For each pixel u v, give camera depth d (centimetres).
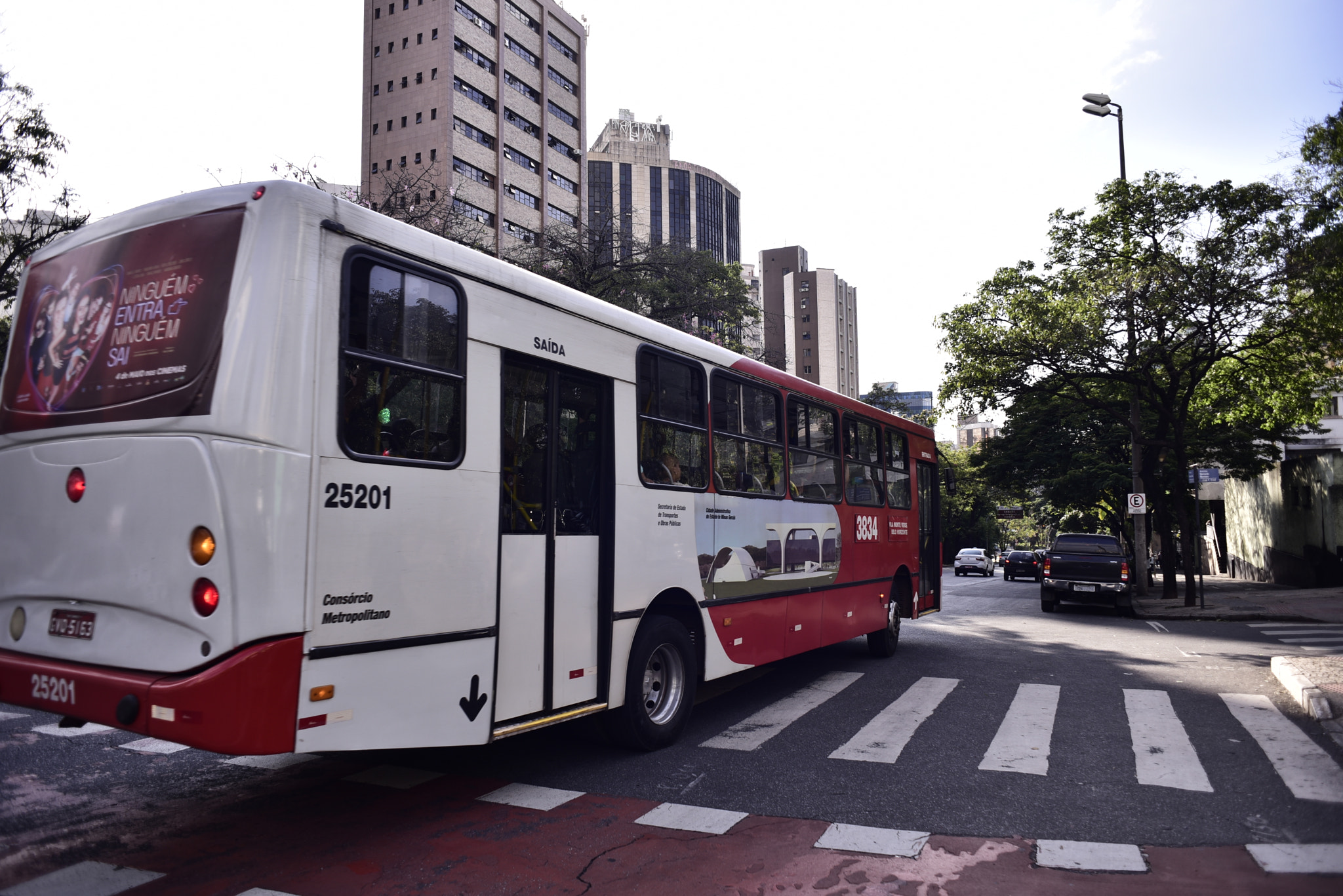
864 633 1013
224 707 353
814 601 885
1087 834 447
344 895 373
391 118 5134
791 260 11500
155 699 365
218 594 362
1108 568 1866
